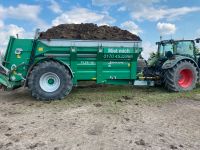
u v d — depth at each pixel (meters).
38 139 5.30
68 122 6.27
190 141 5.25
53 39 8.68
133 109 7.35
